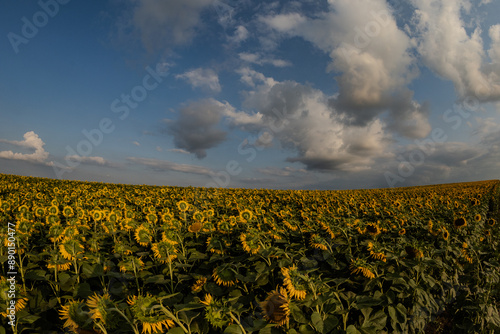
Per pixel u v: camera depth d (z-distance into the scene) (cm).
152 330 278
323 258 497
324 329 294
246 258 478
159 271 513
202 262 560
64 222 842
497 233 1114
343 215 1011
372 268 445
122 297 405
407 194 2609
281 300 318
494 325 533
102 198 1404
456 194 2662
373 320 367
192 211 1018
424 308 479
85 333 277
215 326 294
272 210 1109
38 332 329
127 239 725
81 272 466
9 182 2295
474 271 723
